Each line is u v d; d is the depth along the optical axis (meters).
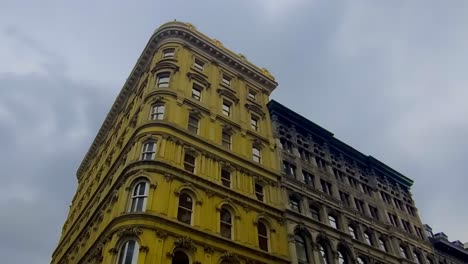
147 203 26.50
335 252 35.44
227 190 31.52
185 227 26.61
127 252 24.33
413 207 54.00
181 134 32.34
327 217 38.44
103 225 31.55
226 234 29.17
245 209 31.72
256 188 34.88
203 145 33.22
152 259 23.72
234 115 39.22
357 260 37.22
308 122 47.12
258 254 29.44
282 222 33.88
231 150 35.47
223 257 27.12
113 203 30.97
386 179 53.62
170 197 27.67
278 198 35.53
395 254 42.88
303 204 37.34
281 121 44.91
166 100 34.41
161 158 29.48
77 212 48.94
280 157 39.94
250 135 38.88
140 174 28.36
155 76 37.62
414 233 49.19
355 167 49.91
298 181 38.97
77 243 40.38
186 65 39.31
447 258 52.19
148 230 24.95
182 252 25.72
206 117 36.03
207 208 29.20
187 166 30.97
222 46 45.00
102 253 27.25
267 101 45.47
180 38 41.81
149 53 43.31
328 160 46.00
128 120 40.84
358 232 40.97
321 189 41.06
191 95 36.91
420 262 45.97
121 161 34.88
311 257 33.38
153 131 31.33
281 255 31.17
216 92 39.59
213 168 32.38
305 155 43.94
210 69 41.72
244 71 45.56
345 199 43.75
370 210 46.12
